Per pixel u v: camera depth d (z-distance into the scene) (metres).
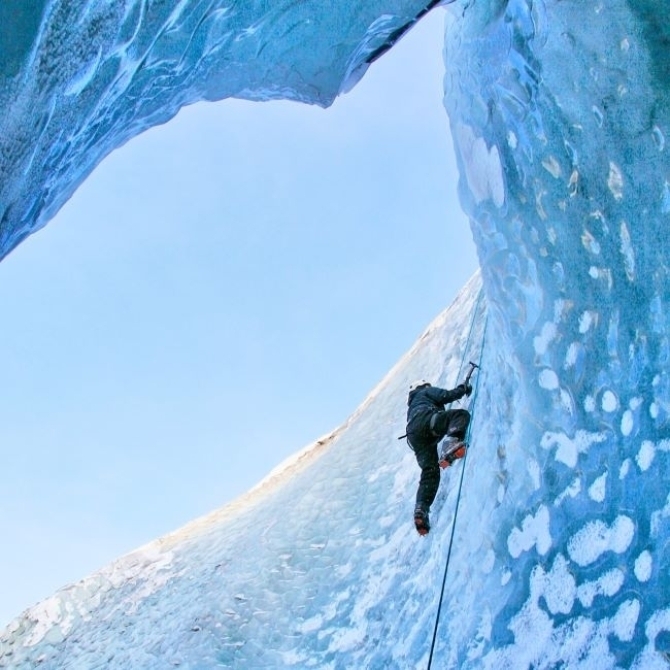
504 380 6.71
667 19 4.39
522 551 5.62
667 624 4.21
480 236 6.75
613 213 5.00
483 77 6.14
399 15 4.98
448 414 6.30
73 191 3.39
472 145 6.58
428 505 6.13
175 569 11.49
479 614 5.78
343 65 5.11
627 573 4.63
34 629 11.55
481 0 5.90
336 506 9.98
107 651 10.24
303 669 7.78
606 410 5.11
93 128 3.07
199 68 4.00
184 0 3.03
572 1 4.92
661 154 4.54
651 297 4.75
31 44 2.08
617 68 4.73
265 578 9.50
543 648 4.98
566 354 5.55
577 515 5.20
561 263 5.59
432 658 6.07
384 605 7.70
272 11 4.17
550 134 5.46
